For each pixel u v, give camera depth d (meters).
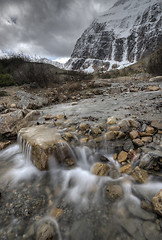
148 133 2.87
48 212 1.80
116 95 6.97
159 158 2.16
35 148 2.56
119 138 2.96
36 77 11.39
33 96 7.52
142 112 3.95
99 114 4.36
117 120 3.61
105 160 2.62
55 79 12.67
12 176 2.53
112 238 1.46
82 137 3.14
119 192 1.93
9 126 4.12
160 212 1.50
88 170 2.51
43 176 2.47
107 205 1.81
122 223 1.57
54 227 1.60
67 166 2.66
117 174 2.23
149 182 1.99
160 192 1.70
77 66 122.94
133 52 105.88
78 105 6.13
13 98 7.80
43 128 3.55
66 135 3.10
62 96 8.36
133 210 1.67
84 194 2.03
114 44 123.69
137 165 2.30
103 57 120.12
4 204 1.94
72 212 1.77
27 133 3.21
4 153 3.38
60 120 4.26
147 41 99.12
